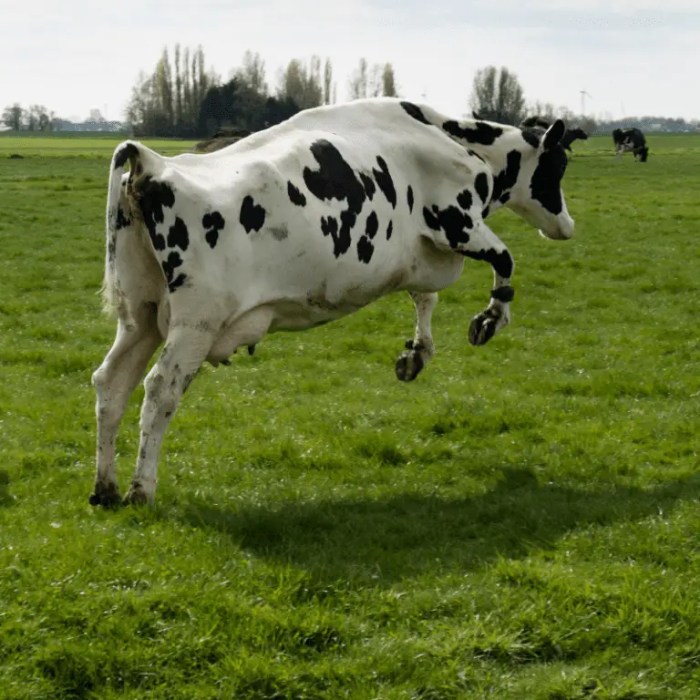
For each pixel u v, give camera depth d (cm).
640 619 607
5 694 527
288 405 1209
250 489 895
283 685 545
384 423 1129
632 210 3466
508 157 1060
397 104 978
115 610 605
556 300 1953
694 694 547
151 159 775
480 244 990
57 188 4184
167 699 536
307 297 863
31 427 1085
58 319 1750
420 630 607
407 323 1745
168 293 791
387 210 918
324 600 633
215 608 611
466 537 778
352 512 830
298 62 10962
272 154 845
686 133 19525
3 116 18675
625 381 1296
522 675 565
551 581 655
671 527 761
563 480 921
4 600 617
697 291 2020
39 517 795
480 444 1041
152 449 802
